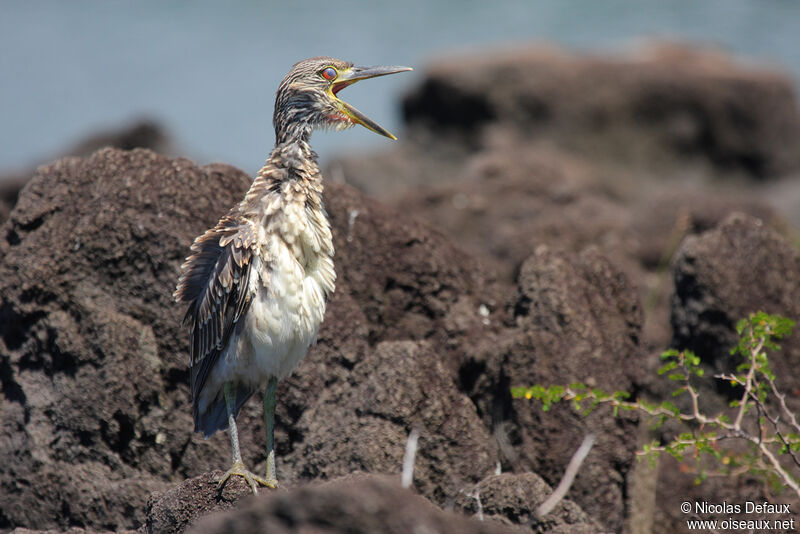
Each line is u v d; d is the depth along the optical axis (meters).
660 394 11.92
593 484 10.65
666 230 20.55
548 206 21.52
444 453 10.28
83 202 11.07
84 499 10.33
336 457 10.29
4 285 10.88
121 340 10.55
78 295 10.83
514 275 18.89
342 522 5.74
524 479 9.55
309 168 9.99
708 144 32.72
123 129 27.61
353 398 10.51
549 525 9.27
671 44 39.09
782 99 33.06
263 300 9.20
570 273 11.52
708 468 10.84
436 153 32.97
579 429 10.72
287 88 10.34
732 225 11.91
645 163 32.62
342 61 10.69
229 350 9.35
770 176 32.56
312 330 9.47
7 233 11.26
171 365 10.78
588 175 27.70
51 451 10.57
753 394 9.82
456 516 6.12
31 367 10.88
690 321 11.75
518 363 10.94
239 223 9.42
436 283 12.17
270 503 5.88
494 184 21.95
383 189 30.88
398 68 10.73
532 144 32.00
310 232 9.55
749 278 11.63
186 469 10.72
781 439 9.57
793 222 28.44
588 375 11.02
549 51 35.44
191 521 8.92
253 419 10.81
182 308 10.80
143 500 10.27
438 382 10.44
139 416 10.62
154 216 10.95
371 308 11.96
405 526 5.77
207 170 11.32
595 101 32.72
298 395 10.80
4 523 10.61
